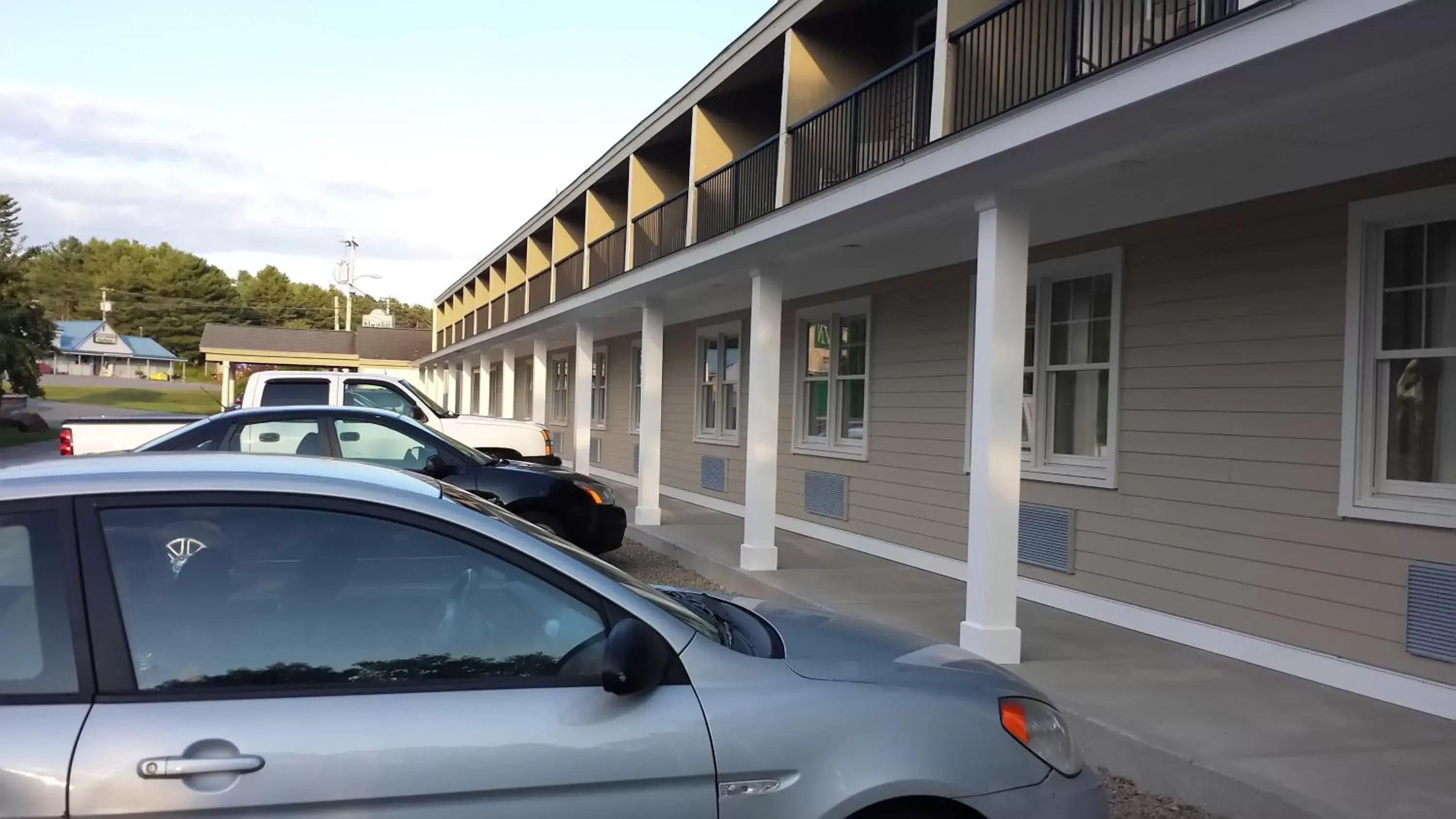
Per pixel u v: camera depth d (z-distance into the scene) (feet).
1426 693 17.60
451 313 130.41
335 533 8.60
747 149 43.37
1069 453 27.04
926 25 33.73
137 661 7.84
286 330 169.48
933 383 32.35
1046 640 22.93
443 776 7.72
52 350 125.18
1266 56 14.21
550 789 7.91
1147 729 16.51
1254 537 21.16
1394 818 12.98
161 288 330.34
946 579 30.58
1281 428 20.74
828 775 8.46
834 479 38.01
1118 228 24.90
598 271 60.39
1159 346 23.75
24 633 7.79
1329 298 19.90
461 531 8.74
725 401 49.73
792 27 34.86
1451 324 18.30
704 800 8.21
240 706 7.75
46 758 7.22
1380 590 18.60
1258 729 16.57
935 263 31.91
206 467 8.95
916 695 9.11
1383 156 18.47
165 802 7.25
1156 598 23.45
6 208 209.67
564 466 76.23
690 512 47.65
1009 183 21.25
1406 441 18.95
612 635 8.27
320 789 7.50
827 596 27.50
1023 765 9.12
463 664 8.40
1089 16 25.96
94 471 8.61
